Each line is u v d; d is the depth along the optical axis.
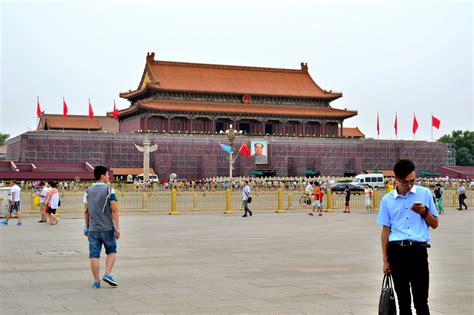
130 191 108.38
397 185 12.60
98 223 18.86
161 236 37.09
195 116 176.62
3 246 30.70
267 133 189.38
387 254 12.57
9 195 45.38
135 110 177.38
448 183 140.50
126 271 22.44
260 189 128.50
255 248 30.41
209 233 39.31
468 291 18.53
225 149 149.25
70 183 122.06
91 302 16.69
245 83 189.88
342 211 67.19
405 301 12.23
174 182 131.62
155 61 188.00
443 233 39.66
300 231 41.03
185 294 17.86
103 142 161.62
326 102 195.25
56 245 31.22
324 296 17.55
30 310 15.66
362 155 185.12
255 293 18.02
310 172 173.88
